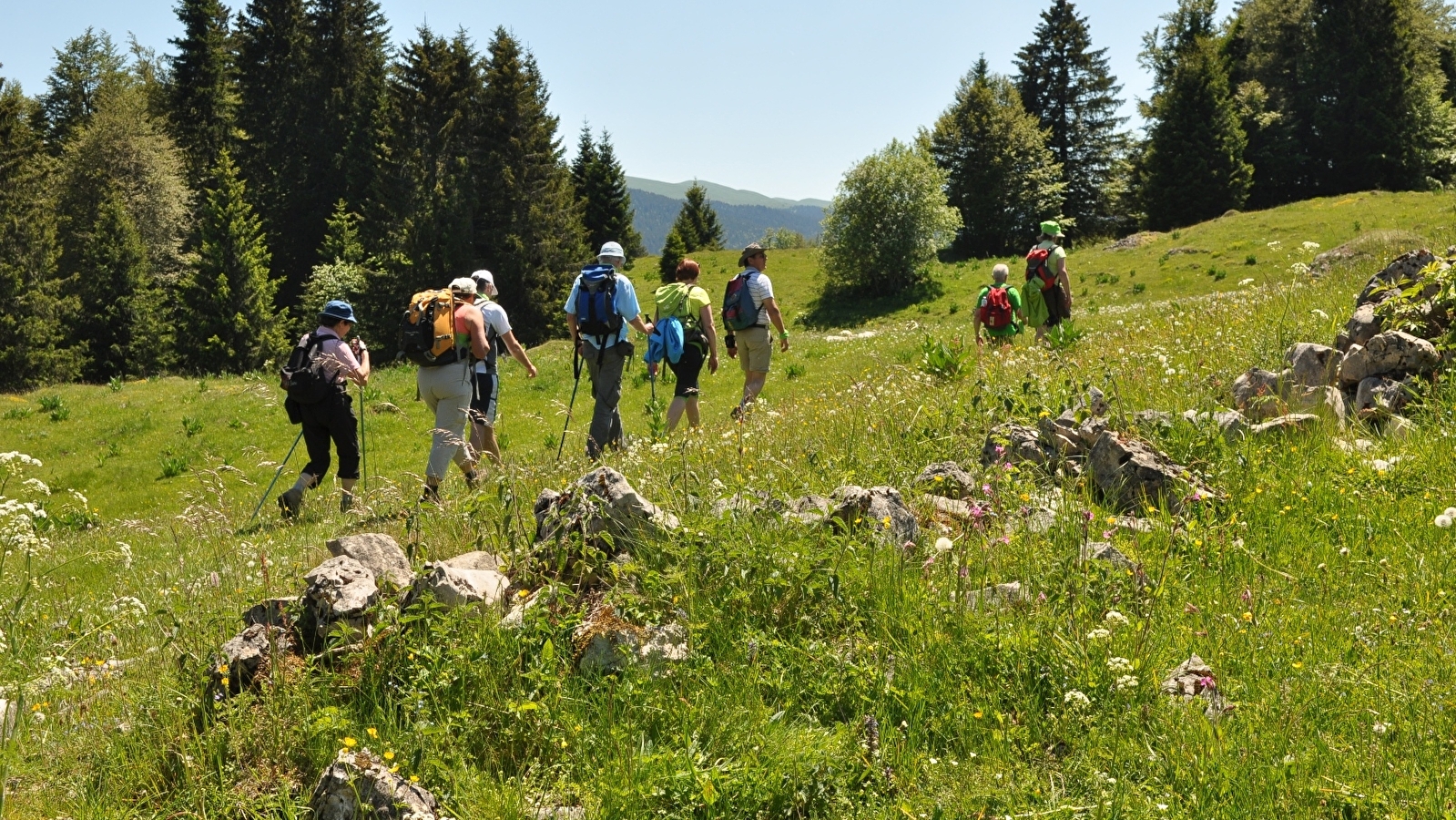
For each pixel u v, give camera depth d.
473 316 9.75
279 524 9.83
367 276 61.78
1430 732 3.36
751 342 12.27
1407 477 5.46
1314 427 6.34
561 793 3.53
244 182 58.16
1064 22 88.75
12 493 14.14
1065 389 7.38
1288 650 3.96
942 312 46.56
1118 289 38.25
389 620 4.30
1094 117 89.38
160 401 24.08
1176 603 4.43
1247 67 76.88
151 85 82.06
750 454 7.28
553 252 65.94
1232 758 3.30
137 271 56.81
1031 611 4.35
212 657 4.35
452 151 66.06
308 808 3.51
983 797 3.29
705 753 3.65
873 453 6.90
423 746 3.75
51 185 65.00
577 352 10.80
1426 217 37.12
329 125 77.31
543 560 4.89
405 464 17.59
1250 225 42.25
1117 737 3.48
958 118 76.94
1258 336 8.55
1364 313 7.45
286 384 10.07
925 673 3.96
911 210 50.00
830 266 52.25
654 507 5.10
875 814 3.34
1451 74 79.56
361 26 82.31
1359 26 69.25
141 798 3.77
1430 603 4.16
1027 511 5.39
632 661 4.16
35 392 26.61
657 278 65.06
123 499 17.77
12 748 3.90
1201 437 6.08
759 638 4.25
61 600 7.27
